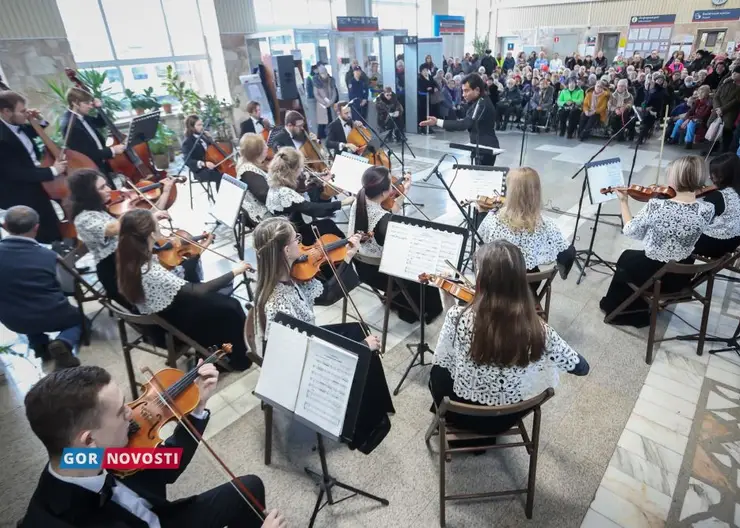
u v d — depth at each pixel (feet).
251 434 7.27
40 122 12.69
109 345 9.68
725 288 10.83
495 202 10.05
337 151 16.90
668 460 6.57
